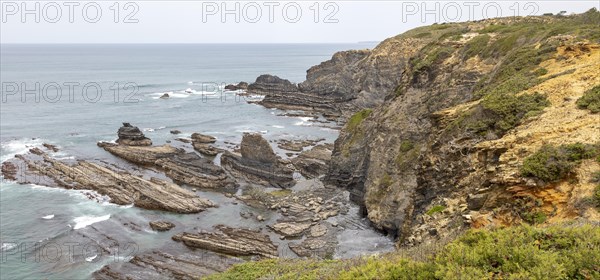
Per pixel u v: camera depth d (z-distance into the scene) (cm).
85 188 6269
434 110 4719
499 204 1961
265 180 6788
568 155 1817
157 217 5366
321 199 5984
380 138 5434
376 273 1259
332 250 4497
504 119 2533
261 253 4412
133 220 5244
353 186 6147
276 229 5000
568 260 1116
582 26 3750
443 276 1121
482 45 4734
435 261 1230
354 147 6303
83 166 7025
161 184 6338
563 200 1733
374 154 5419
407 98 5350
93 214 5391
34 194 6016
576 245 1191
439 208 2650
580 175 1736
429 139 3456
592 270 1077
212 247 4494
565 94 2406
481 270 1133
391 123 5356
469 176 2442
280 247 4625
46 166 7094
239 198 6075
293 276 2014
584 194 1658
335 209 5678
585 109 2150
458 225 2206
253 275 2427
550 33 3788
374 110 6412
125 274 3928
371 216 5044
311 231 5003
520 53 3616
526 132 2205
